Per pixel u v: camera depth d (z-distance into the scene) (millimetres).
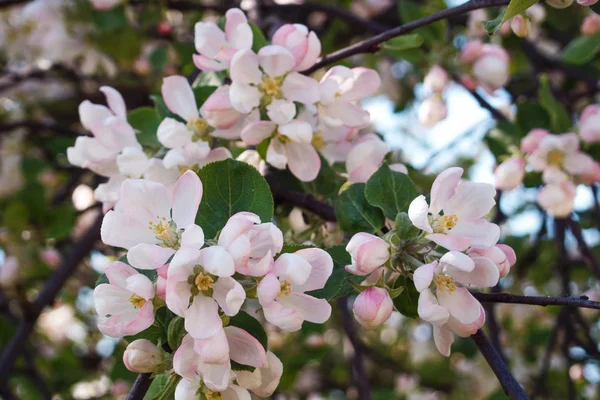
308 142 729
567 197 858
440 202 658
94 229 995
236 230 613
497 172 875
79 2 1229
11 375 1308
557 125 891
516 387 640
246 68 713
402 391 1604
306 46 717
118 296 631
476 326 642
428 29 964
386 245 646
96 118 758
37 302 952
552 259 1426
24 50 1420
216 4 1258
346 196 703
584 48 951
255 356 623
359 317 647
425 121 938
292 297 636
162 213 647
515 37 1089
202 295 617
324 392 1652
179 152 733
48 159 1486
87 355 1653
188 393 629
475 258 638
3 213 1159
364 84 745
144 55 1394
